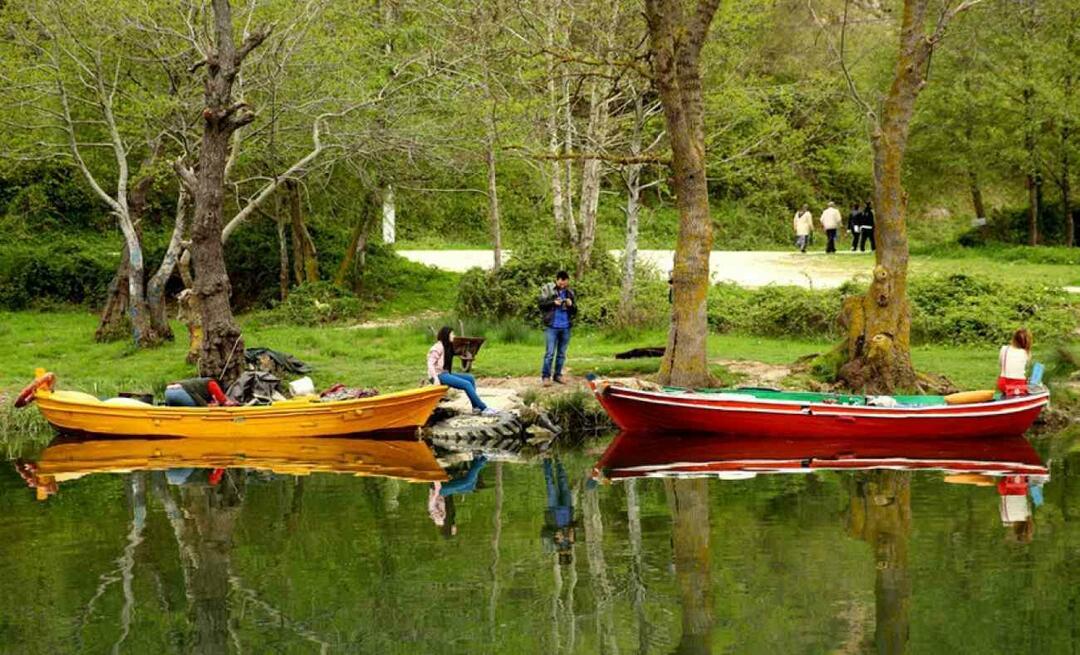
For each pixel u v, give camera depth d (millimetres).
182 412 18266
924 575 10500
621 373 21047
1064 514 12516
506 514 13000
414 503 13625
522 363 22328
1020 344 17219
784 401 17188
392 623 9516
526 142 27281
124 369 23391
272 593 10320
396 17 30516
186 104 25094
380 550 11617
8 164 27062
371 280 34062
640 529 12250
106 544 11930
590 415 18797
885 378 18797
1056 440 17297
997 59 39062
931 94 39750
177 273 34844
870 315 19078
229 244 34375
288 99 26281
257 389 19875
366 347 25359
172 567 11102
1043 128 39406
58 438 18688
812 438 17281
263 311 31578
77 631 9406
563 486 14484
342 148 26438
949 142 40625
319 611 9828
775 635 9102
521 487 14469
